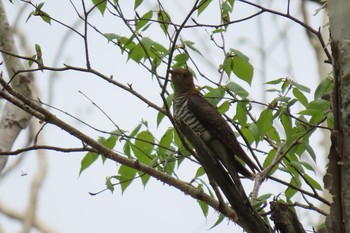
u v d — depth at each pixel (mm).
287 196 10906
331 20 8203
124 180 11203
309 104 10484
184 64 11172
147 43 10664
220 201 9711
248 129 11547
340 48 7988
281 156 10305
